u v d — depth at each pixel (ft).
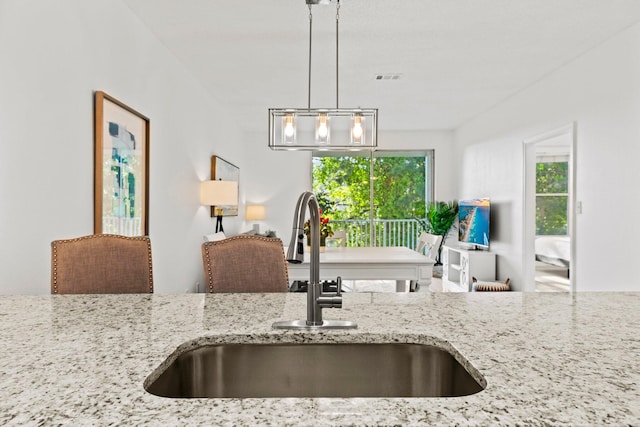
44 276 6.72
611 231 11.59
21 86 6.18
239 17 10.43
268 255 6.20
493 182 19.75
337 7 9.80
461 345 3.09
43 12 6.69
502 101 18.70
